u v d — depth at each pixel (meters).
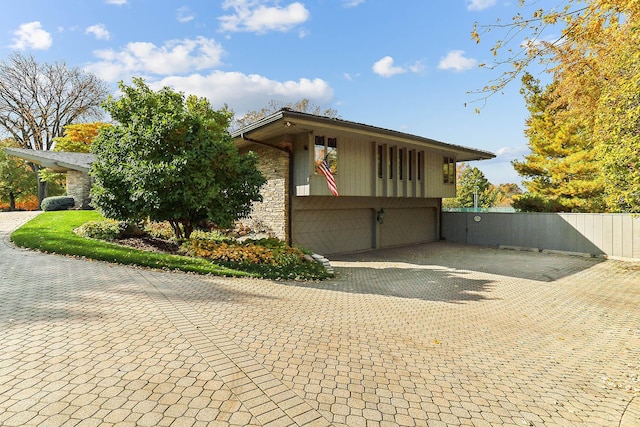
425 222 18.81
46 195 29.47
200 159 8.80
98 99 32.75
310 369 3.54
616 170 8.81
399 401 3.09
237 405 2.74
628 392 3.70
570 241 15.51
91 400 2.65
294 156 12.38
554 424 2.94
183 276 7.13
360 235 15.04
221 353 3.66
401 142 13.77
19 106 30.09
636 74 5.20
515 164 21.38
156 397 2.76
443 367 3.97
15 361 3.19
